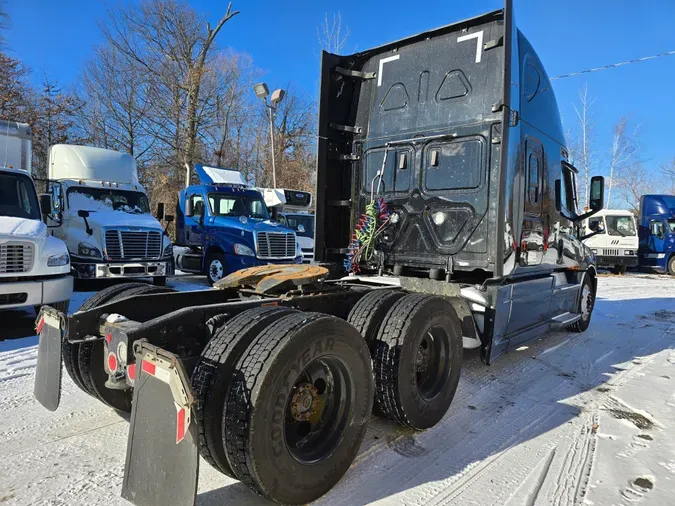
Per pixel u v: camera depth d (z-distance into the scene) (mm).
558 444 3506
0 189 7426
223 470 2580
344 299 3912
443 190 5070
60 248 6695
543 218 5551
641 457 3311
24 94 23484
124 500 2615
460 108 4980
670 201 20578
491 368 5414
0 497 2611
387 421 3832
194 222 13164
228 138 30781
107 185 11133
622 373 5391
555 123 5887
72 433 3410
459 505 2676
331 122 5711
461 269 4930
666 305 10758
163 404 2191
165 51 26625
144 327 2721
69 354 3527
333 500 2707
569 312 6859
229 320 2791
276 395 2434
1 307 5953
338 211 5852
